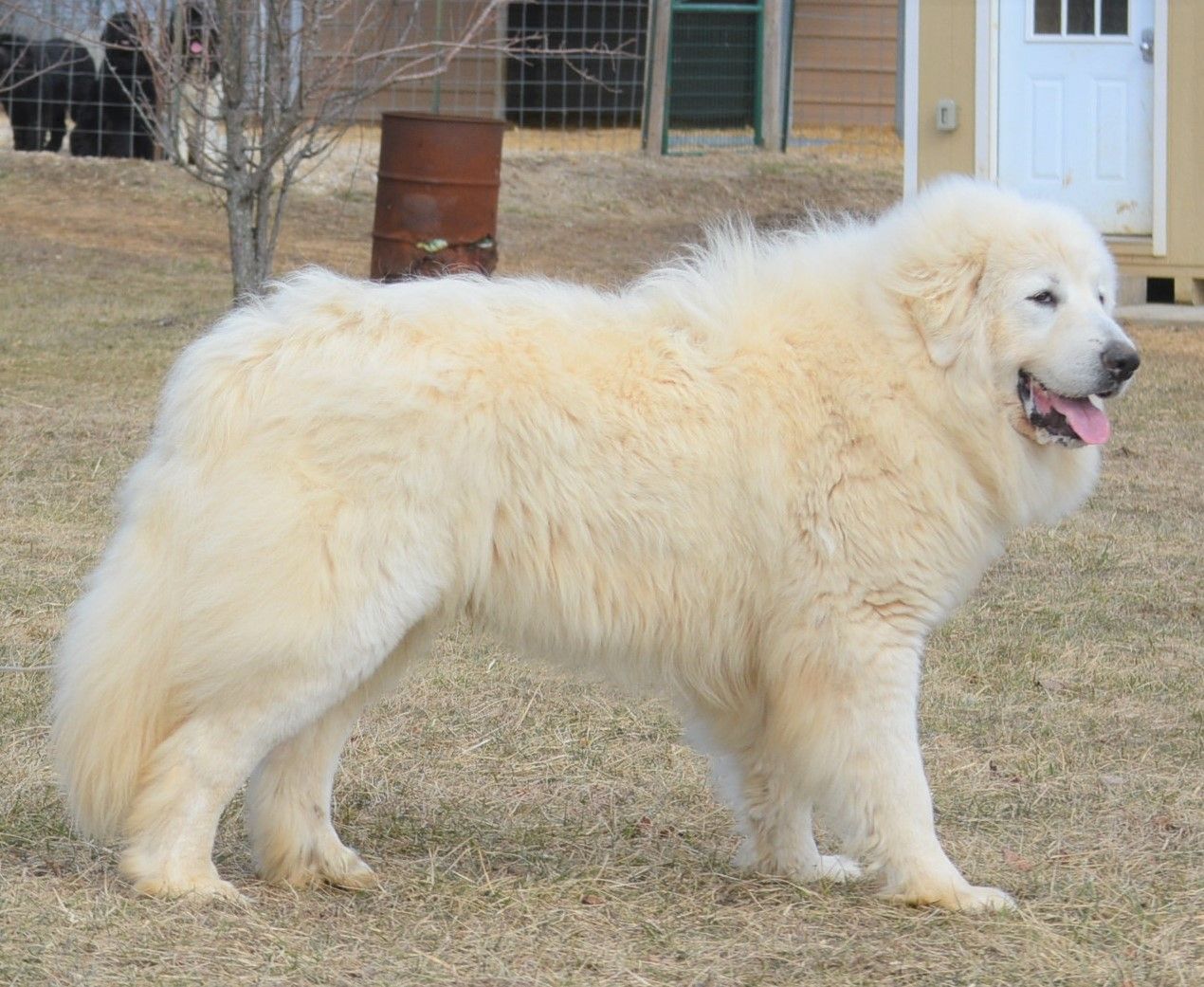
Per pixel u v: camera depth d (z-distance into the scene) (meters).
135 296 16.55
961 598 5.22
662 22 23.62
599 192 22.11
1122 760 6.43
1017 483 5.17
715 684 5.24
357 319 4.92
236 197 13.58
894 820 4.98
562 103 25.14
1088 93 16.19
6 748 6.12
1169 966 4.51
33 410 11.98
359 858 5.26
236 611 4.65
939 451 5.02
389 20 14.55
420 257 14.55
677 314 5.17
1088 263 5.07
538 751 6.50
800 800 5.34
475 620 5.08
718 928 4.80
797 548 4.98
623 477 4.90
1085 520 10.09
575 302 5.15
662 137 23.95
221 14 13.17
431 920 4.80
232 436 4.80
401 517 4.71
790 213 21.27
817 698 5.02
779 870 5.38
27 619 7.74
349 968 4.38
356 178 22.11
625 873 5.27
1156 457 11.52
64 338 14.51
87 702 4.81
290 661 4.68
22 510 9.59
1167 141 15.94
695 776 6.32
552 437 4.84
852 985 4.39
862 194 22.47
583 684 7.29
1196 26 15.65
